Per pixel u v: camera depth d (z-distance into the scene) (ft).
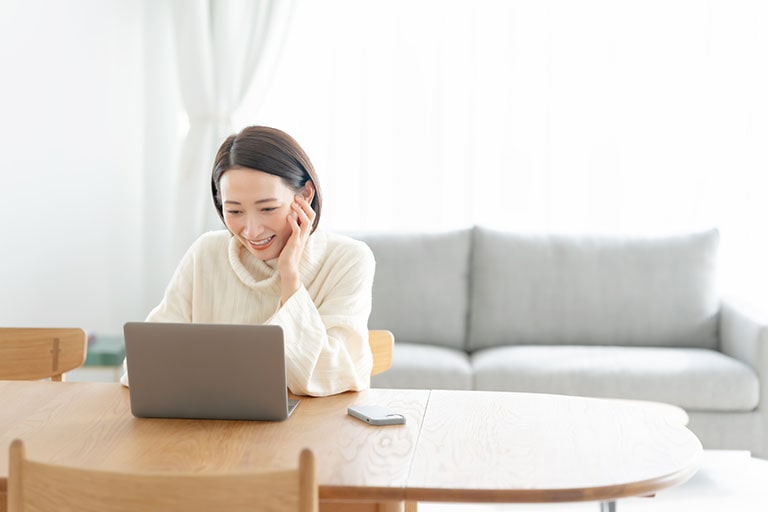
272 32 15.08
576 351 13.55
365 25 15.56
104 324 15.57
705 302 14.32
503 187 15.61
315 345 6.88
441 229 15.53
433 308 14.40
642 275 14.38
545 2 15.40
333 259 7.51
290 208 7.20
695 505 11.55
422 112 15.60
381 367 8.54
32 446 5.74
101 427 6.14
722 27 15.21
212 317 7.60
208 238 7.78
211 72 15.16
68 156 15.21
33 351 8.35
